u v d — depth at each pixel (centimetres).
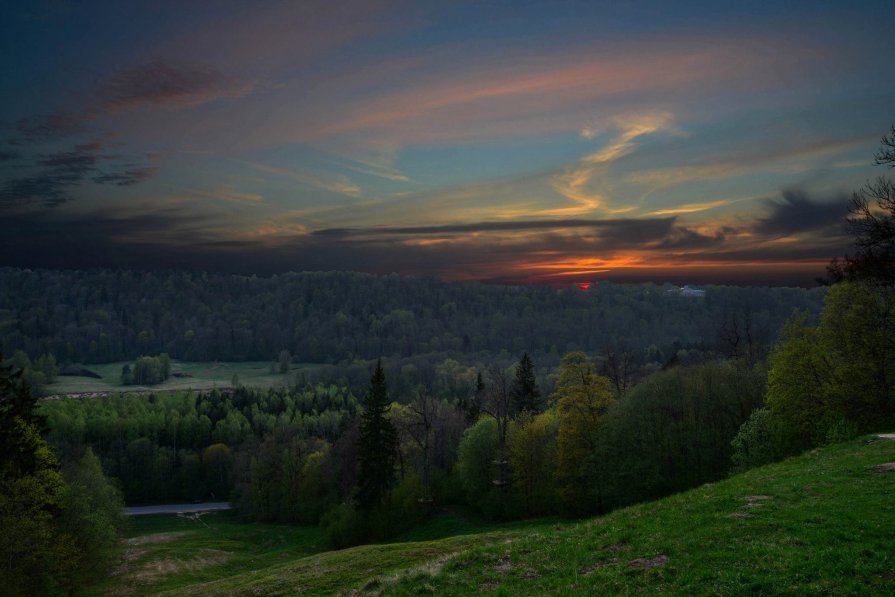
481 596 1981
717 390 5897
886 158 3812
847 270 4250
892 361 3997
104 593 6378
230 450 17912
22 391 5078
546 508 7431
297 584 3816
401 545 4838
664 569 1853
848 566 1590
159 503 16725
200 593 4150
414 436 9100
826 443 3828
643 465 5638
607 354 10475
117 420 19225
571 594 1816
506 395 9250
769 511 2197
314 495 11900
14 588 4288
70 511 5553
